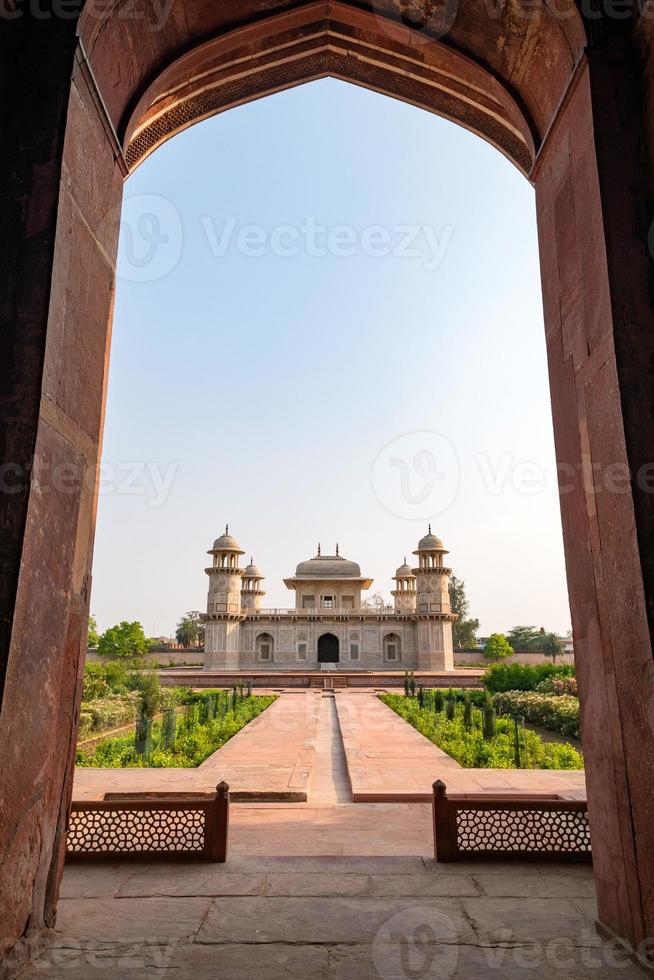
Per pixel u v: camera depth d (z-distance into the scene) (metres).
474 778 6.94
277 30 4.26
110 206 3.48
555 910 3.18
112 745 9.10
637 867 2.61
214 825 3.97
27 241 2.76
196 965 2.60
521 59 3.86
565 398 3.41
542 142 3.78
